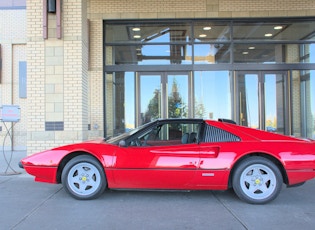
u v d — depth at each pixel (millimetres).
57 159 5426
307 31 11312
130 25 11328
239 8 10844
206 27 11266
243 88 11289
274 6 10805
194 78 11242
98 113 10844
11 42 12461
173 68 11219
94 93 10867
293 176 5125
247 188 5215
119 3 10938
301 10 10758
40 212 4758
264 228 4086
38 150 7949
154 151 5270
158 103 11312
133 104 11297
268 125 11242
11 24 12516
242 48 11266
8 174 7543
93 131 10797
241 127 5492
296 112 11289
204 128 5484
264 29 11289
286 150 5172
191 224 4242
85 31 8477
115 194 5809
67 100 7977
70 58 8008
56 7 7969
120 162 5250
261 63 11203
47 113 7973
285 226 4160
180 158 5207
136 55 11312
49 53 8023
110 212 4758
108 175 5281
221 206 5082
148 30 11352
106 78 11328
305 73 11383
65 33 8039
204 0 10891
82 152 5488
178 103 11273
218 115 11250
